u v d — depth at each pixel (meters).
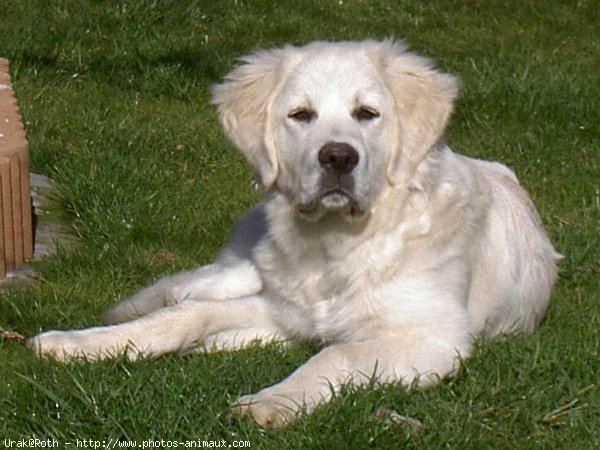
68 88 16.14
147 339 8.97
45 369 8.48
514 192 10.23
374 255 8.82
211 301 9.47
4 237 10.90
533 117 15.45
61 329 9.55
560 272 10.97
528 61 18.34
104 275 10.80
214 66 17.30
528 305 9.89
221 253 10.70
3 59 13.90
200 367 8.58
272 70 9.05
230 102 9.29
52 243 11.65
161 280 10.26
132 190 12.62
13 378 8.34
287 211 9.11
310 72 8.77
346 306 8.94
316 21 19.98
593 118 15.30
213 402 7.93
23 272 10.95
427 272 8.82
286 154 8.85
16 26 17.86
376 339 8.62
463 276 9.03
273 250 9.40
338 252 8.88
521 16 21.12
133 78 16.58
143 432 7.60
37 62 16.66
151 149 14.16
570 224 12.29
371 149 8.67
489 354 8.66
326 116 8.62
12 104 12.16
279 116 8.88
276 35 19.20
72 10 18.75
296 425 7.65
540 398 8.05
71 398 7.83
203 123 15.33
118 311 9.76
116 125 14.80
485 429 7.77
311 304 9.19
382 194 8.82
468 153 14.47
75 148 13.84
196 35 18.50
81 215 12.16
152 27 18.52
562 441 7.68
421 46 19.36
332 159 8.42
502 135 14.97
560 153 14.42
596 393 8.23
